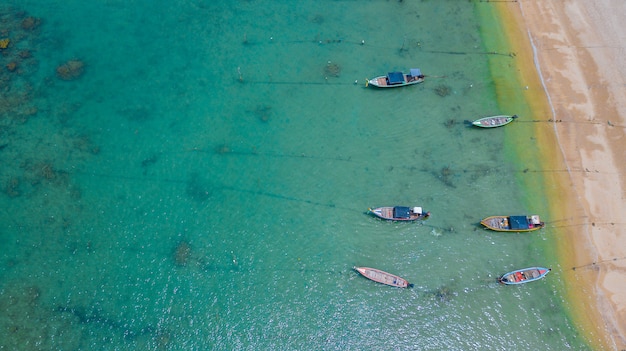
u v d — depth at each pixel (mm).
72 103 60438
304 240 52719
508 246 51938
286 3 69500
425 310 49281
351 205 54469
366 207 54219
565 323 48344
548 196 54344
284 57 64562
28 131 58219
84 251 51969
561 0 67188
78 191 55125
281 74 63188
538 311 48906
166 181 56062
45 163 56312
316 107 60625
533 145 57312
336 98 61219
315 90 61875
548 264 50906
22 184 55062
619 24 64875
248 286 50438
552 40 64250
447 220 53250
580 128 57938
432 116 59531
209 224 53625
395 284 49875
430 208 53938
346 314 49156
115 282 50531
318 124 59438
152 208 54469
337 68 63312
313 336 48188
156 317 48969
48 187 55125
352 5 69125
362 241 52500
